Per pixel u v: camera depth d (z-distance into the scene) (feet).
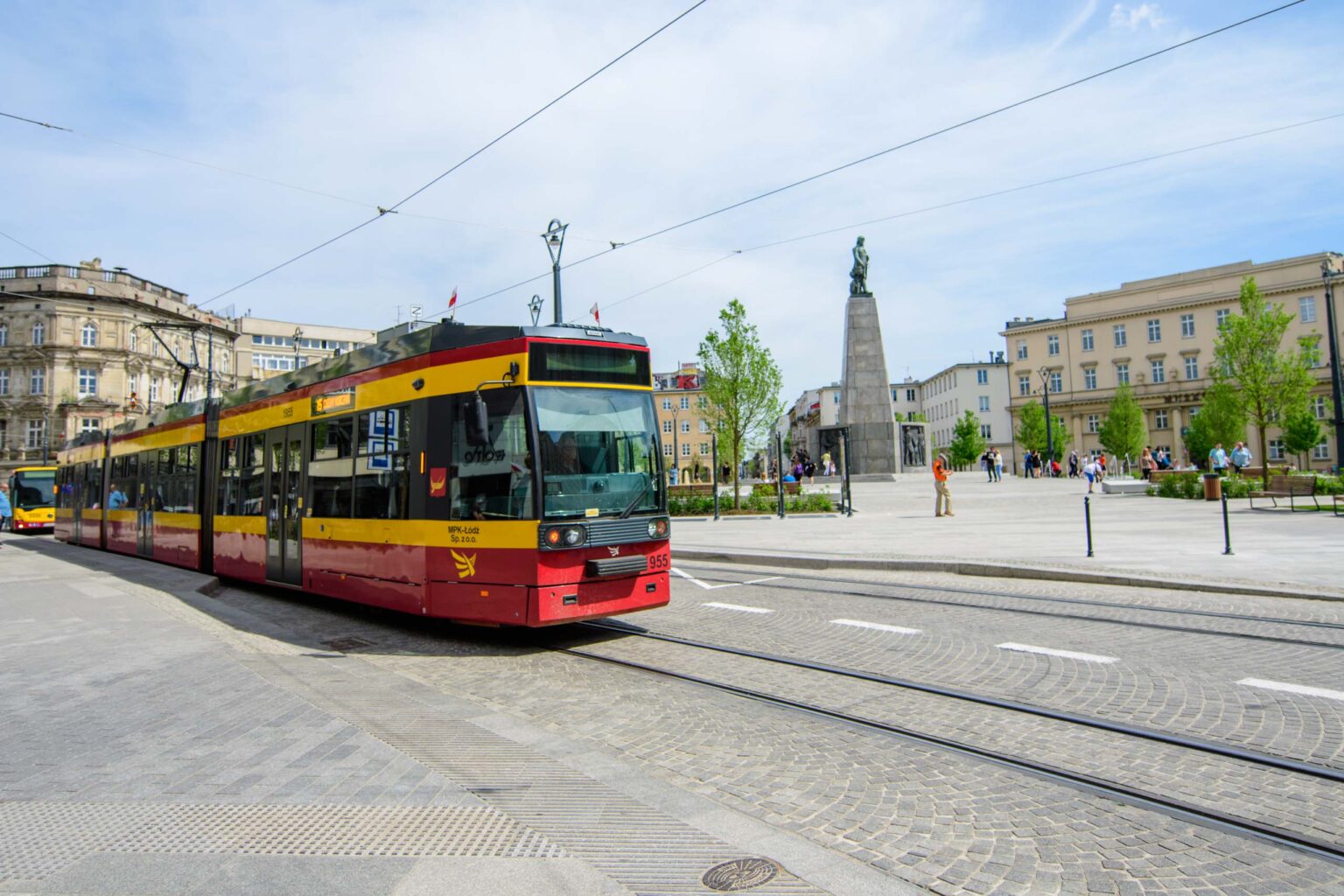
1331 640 25.40
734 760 17.51
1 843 12.91
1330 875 12.02
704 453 336.70
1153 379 264.31
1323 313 231.71
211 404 50.70
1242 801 14.60
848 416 147.02
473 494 28.37
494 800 14.53
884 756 17.46
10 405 204.33
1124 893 11.66
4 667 24.53
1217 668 22.85
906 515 82.79
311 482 37.45
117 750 17.16
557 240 79.77
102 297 208.74
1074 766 16.43
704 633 30.78
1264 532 54.85
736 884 11.60
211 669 24.00
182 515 53.78
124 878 11.70
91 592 40.96
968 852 12.99
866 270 148.36
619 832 13.25
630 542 28.48
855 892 11.44
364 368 34.17
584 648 29.14
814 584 41.50
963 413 317.22
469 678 25.38
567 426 27.84
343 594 34.37
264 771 15.89
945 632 29.04
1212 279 251.39
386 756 16.72
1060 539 54.54
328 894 11.18
